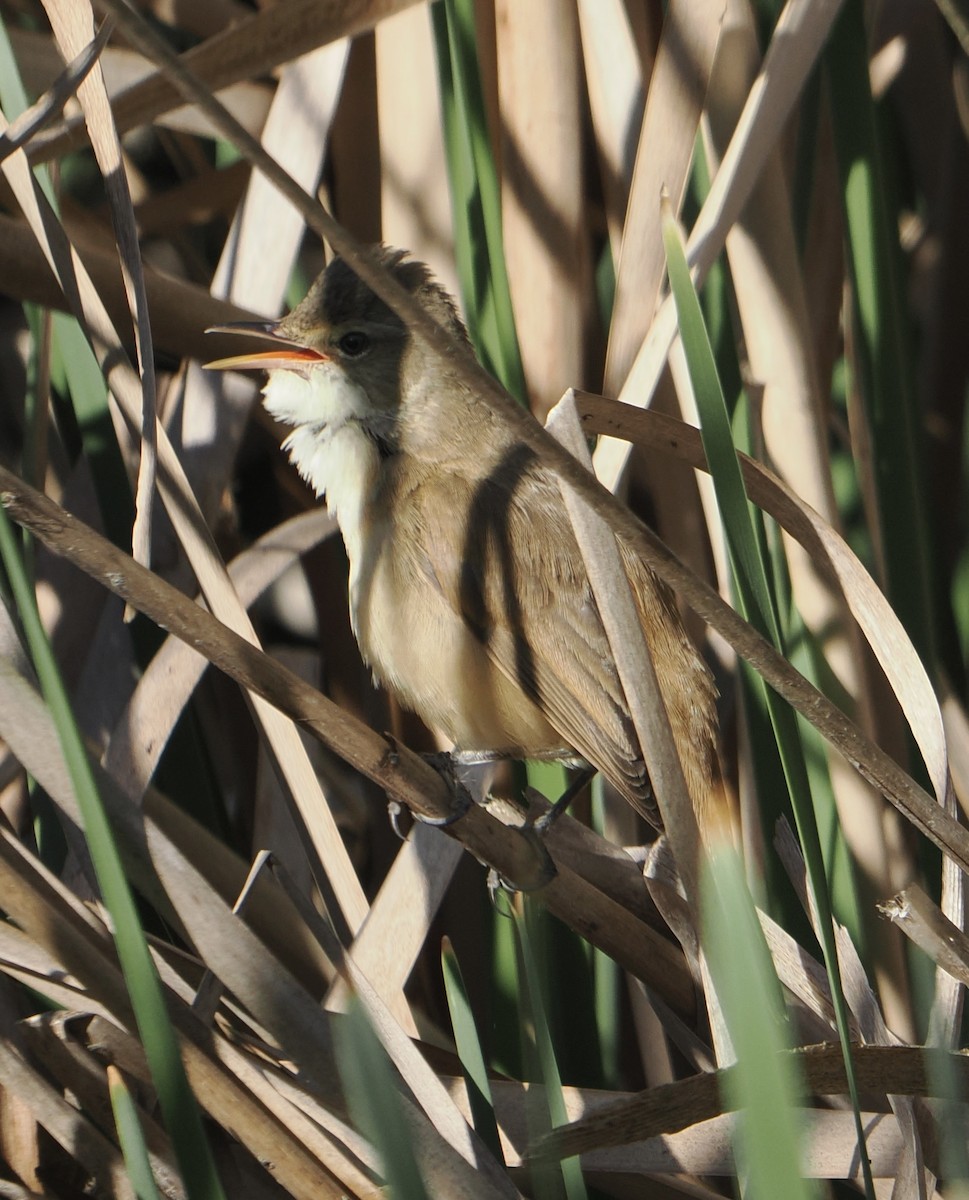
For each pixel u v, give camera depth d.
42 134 7.13
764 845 7.86
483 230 8.16
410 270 8.34
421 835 7.25
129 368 6.50
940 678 8.77
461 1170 5.34
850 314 8.59
